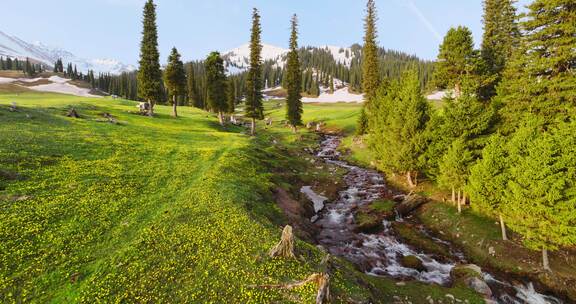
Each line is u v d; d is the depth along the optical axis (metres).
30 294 13.59
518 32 46.81
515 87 30.89
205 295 14.18
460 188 31.59
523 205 22.38
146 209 22.17
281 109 140.62
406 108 39.72
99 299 13.49
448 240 29.67
